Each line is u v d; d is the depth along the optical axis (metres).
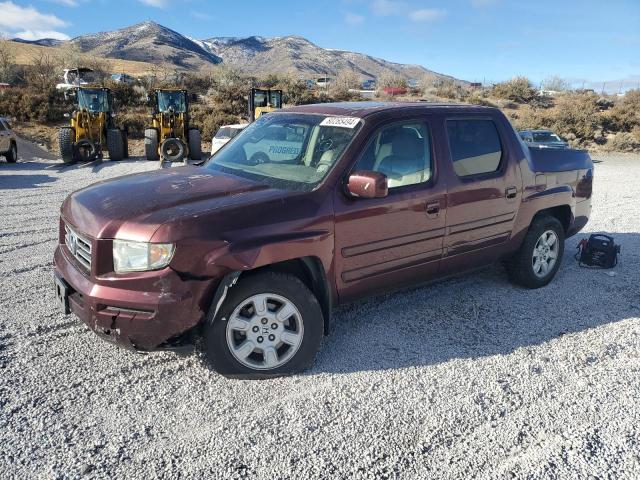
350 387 3.52
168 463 2.76
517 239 5.09
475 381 3.62
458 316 4.71
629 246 7.23
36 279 5.47
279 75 45.97
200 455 2.83
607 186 14.24
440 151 4.35
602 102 46.00
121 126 28.05
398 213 4.05
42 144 27.16
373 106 4.36
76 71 35.53
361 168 3.89
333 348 4.07
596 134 34.50
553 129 34.03
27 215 8.90
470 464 2.81
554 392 3.51
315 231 3.61
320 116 4.33
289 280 3.56
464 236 4.56
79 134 19.45
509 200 4.87
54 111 30.52
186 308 3.22
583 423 3.18
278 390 3.47
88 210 3.52
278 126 4.56
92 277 3.29
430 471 2.75
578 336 4.35
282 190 3.71
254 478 2.67
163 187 3.79
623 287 5.56
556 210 5.68
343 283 3.89
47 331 4.23
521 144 5.07
